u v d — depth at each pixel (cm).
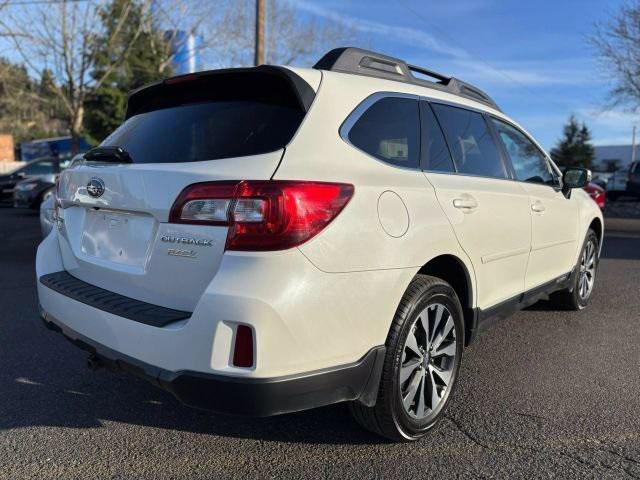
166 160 271
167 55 2306
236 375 223
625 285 679
